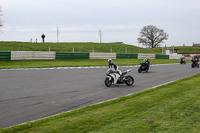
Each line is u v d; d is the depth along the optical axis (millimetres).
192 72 18062
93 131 4695
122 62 28812
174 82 11844
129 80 11367
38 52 25547
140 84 11742
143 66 17578
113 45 56562
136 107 6598
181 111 6129
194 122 5230
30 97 8250
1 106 6992
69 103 7449
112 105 6945
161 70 19625
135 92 9492
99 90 9867
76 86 10758
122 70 18750
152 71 18672
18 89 9719
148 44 76125
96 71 17438
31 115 6098
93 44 55312
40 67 19188
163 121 5301
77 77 13852
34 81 11938
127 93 9250
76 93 9125
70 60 27453
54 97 8312
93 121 5332
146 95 8461
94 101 7777
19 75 14039
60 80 12516
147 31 75875
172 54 45594
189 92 8836
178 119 5449
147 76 15219
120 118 5547
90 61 27891
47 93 9008
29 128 4918
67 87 10430
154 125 5027
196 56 22859
